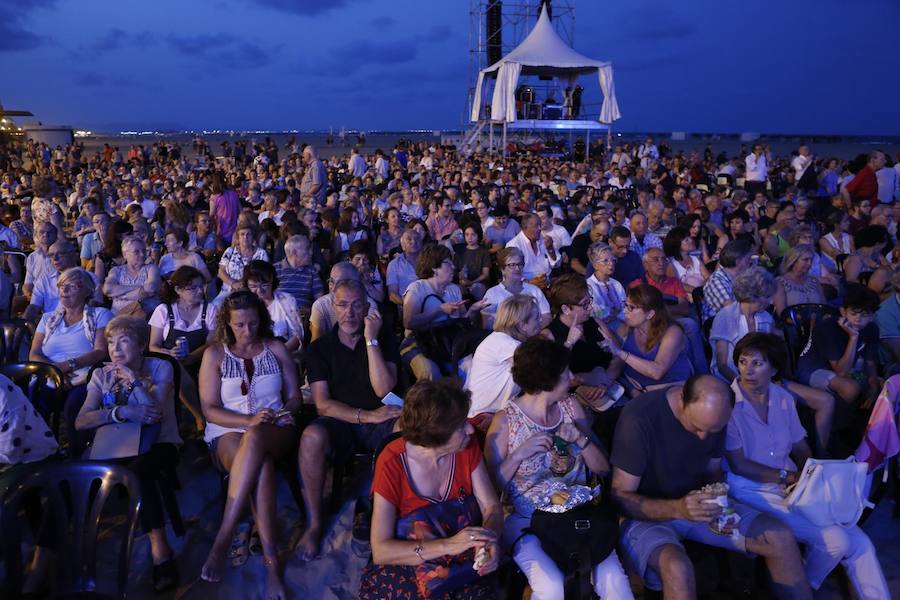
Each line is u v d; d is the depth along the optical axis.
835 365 4.59
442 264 5.37
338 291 3.97
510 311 3.84
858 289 4.41
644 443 3.02
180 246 6.98
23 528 3.85
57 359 4.62
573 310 4.32
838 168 17.17
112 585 3.39
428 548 2.66
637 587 3.38
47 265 6.44
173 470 3.79
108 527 3.90
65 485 3.44
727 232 9.85
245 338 3.81
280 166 24.02
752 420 3.38
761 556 3.06
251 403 3.79
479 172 19.27
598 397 4.04
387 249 9.30
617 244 6.75
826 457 4.09
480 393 3.84
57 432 4.32
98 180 20.47
